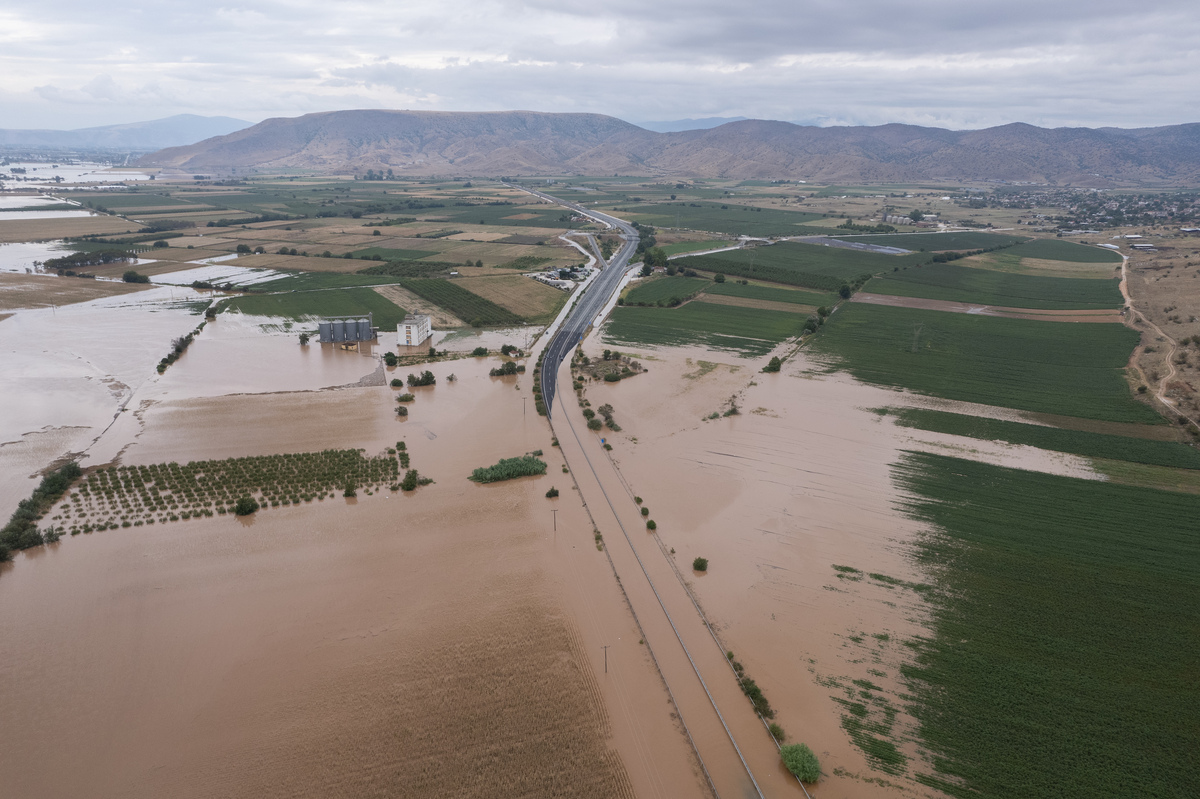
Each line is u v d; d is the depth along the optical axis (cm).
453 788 4575
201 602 6328
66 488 8288
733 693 5416
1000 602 6381
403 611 6262
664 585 6706
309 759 4772
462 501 8212
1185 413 10738
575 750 4881
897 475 8894
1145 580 6681
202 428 10125
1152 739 4953
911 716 5150
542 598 6481
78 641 5819
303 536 7425
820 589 6612
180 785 4578
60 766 4700
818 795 4553
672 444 9881
